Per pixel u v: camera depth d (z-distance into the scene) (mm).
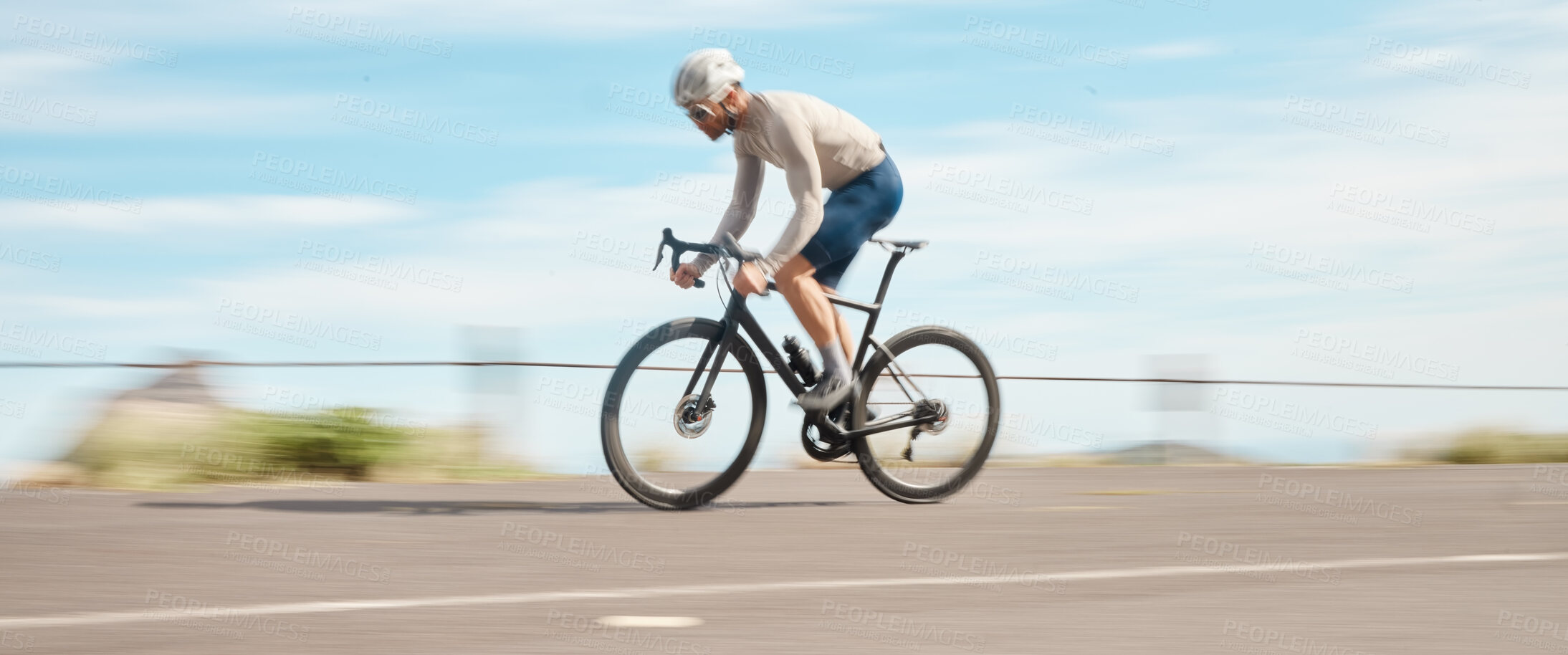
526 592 2434
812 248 3852
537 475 5500
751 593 2438
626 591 2449
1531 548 3049
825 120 3838
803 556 2893
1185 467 6555
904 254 4090
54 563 2703
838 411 3977
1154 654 1979
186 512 3646
